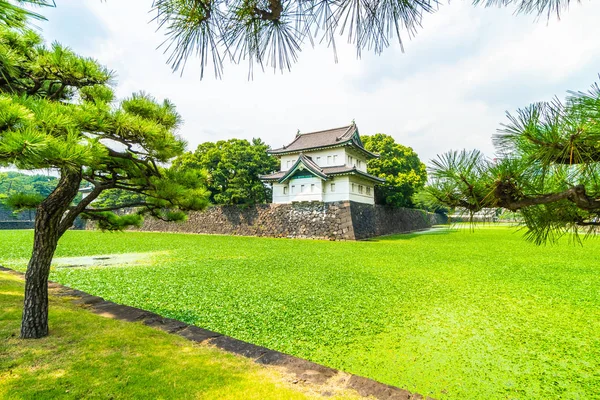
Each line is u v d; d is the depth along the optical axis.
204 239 20.27
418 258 11.63
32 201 4.51
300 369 2.91
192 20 1.41
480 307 5.61
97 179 4.34
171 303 5.83
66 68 3.59
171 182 4.23
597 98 1.17
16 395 2.38
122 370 2.79
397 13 1.42
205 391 2.50
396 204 27.73
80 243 16.75
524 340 4.18
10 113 1.85
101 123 2.94
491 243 17.38
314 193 22.16
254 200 26.47
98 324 3.94
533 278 8.08
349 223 20.45
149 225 31.73
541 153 1.34
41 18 1.05
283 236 23.16
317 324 4.77
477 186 1.60
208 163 28.42
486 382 3.17
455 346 4.00
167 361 3.00
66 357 3.02
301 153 23.91
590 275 8.45
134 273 8.62
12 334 3.51
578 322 4.85
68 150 1.96
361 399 2.43
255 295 6.38
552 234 1.85
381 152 31.59
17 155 1.75
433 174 1.73
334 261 10.91
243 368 2.90
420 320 4.94
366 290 6.80
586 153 1.28
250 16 1.50
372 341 4.16
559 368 3.44
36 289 3.50
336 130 25.73
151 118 4.13
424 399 2.46
